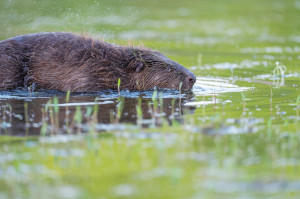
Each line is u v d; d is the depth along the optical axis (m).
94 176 7.94
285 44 25.56
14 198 7.14
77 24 23.95
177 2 38.12
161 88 15.62
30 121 11.03
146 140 9.71
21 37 14.75
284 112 12.06
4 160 8.56
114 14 30.27
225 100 13.64
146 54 15.85
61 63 14.60
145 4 36.19
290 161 8.54
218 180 7.76
